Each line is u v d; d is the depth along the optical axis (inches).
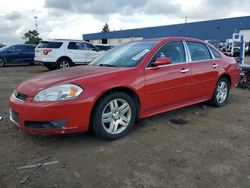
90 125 151.0
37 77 163.6
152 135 165.6
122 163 130.5
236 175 119.6
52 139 158.1
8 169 124.5
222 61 228.5
